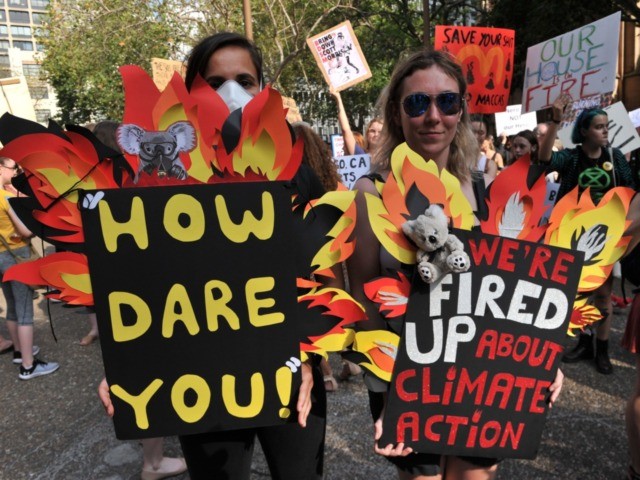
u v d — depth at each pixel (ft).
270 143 3.89
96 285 3.76
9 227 11.81
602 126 9.80
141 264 3.79
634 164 10.02
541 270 4.22
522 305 4.24
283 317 4.00
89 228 3.70
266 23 49.70
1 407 10.28
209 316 3.93
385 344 4.20
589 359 10.93
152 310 3.85
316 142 8.25
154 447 7.27
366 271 4.53
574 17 33.58
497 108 14.47
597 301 10.10
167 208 3.77
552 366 4.37
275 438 4.48
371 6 49.29
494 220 4.20
